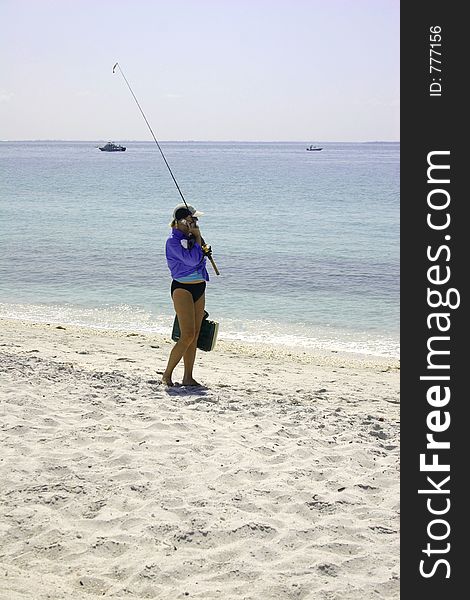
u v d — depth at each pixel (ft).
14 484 17.13
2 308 52.95
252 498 16.87
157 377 29.73
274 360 38.34
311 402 27.02
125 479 17.70
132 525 15.38
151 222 109.91
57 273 66.74
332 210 133.59
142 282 63.26
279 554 14.39
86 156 572.51
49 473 17.90
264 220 115.44
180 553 14.29
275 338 45.19
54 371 27.78
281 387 30.22
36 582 12.55
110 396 24.72
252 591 12.92
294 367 36.42
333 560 14.07
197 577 13.50
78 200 150.20
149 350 38.22
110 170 307.58
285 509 16.42
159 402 24.52
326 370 35.88
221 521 15.56
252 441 20.85
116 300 56.34
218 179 243.19
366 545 14.87
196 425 22.02
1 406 22.67
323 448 20.67
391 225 108.58
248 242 88.69
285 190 187.73
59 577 13.25
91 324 48.49
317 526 15.53
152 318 50.78
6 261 72.49
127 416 22.63
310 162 458.91
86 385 26.04
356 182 226.17
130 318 50.65
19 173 272.72
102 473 17.94
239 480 17.95
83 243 85.87
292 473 18.48
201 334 27.96
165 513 15.90
